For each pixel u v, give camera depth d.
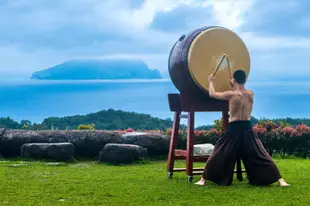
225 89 8.67
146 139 12.64
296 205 6.60
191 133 8.71
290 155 13.90
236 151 8.03
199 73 8.52
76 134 12.64
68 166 11.21
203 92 8.61
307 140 13.89
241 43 8.88
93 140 12.52
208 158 8.29
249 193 7.37
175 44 9.04
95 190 7.77
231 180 8.05
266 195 7.21
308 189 7.68
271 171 7.93
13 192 7.64
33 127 16.28
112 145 11.76
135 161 11.80
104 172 10.07
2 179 8.91
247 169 8.05
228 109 8.88
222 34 8.73
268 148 14.12
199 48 8.53
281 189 7.68
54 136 12.62
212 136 13.99
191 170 8.66
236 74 8.20
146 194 7.41
